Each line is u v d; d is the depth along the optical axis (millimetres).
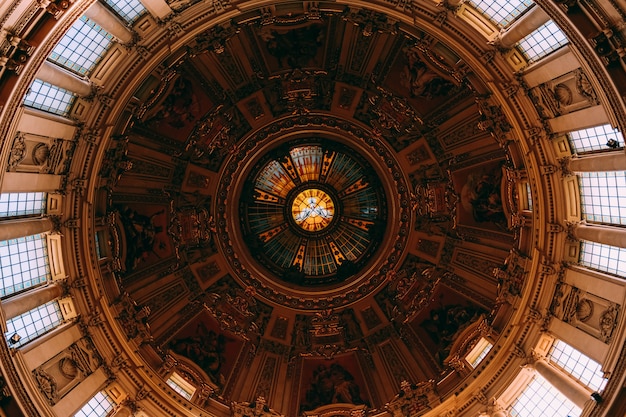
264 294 33906
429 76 28656
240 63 29891
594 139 20359
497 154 28484
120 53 21859
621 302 19297
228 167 33500
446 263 31625
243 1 22969
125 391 23641
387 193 34188
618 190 19906
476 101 25750
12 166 18969
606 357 18734
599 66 16531
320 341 32656
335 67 31016
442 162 31578
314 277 34906
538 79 20953
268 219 35812
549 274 23312
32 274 20891
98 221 24578
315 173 36000
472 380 25078
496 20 21359
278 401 29922
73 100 21375
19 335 19562
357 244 35156
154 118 28672
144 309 26953
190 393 26953
